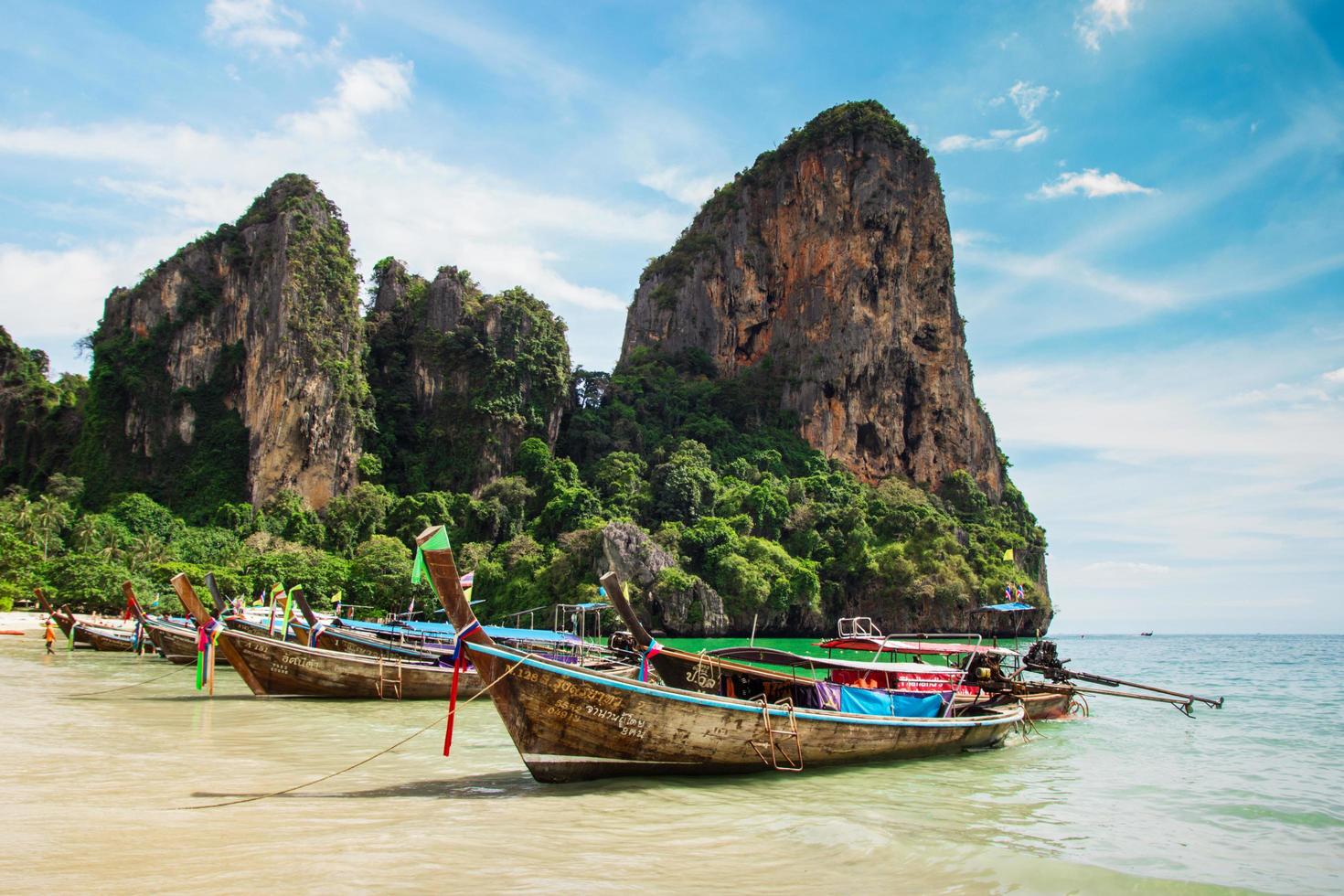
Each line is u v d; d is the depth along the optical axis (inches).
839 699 882.8
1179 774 882.1
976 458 6766.7
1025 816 693.9
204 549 4286.4
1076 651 4362.7
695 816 636.1
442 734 1013.8
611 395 6048.2
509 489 4896.7
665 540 4180.6
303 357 5088.6
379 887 456.1
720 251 7209.6
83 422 5639.8
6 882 446.0
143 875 463.2
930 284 6948.8
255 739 956.0
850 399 6402.6
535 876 486.3
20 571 3408.0
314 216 5472.4
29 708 1159.6
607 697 697.6
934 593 4493.1
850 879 504.1
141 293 5757.9
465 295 5885.8
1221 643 6466.5
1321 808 733.3
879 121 7076.8
